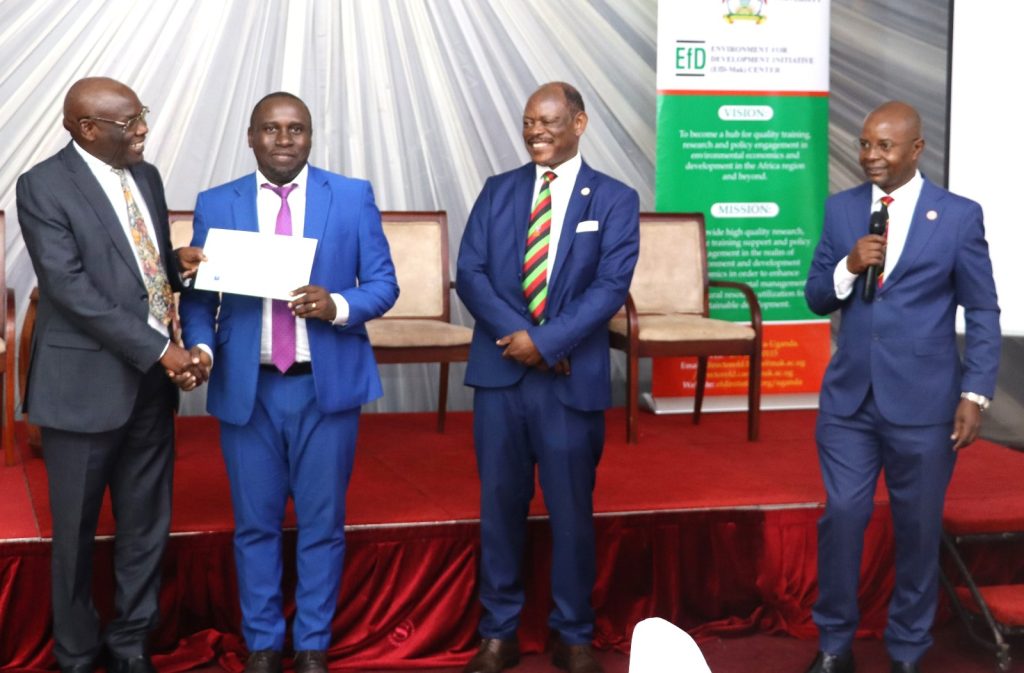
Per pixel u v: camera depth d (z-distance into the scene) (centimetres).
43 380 318
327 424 332
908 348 333
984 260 333
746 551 405
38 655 357
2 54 559
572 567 353
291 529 372
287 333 326
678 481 441
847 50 636
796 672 373
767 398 609
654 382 594
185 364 312
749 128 590
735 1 584
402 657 375
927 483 336
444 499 410
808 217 600
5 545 351
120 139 311
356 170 602
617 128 622
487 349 351
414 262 554
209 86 582
